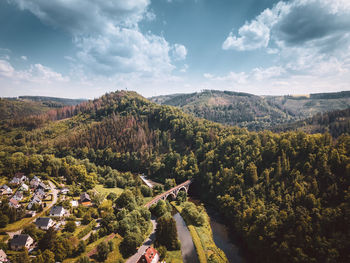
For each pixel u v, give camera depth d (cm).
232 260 8950
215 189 14962
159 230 9238
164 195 13925
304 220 8412
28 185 13350
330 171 10312
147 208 11219
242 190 12900
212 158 17225
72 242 7881
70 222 9156
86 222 9962
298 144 13200
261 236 9069
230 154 16738
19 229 8825
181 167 18525
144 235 9594
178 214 12912
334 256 7112
